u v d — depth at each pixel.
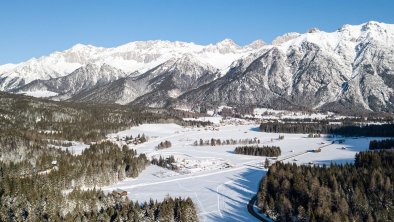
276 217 184.75
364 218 173.12
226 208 198.88
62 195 190.00
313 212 173.62
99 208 187.50
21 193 184.75
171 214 176.25
